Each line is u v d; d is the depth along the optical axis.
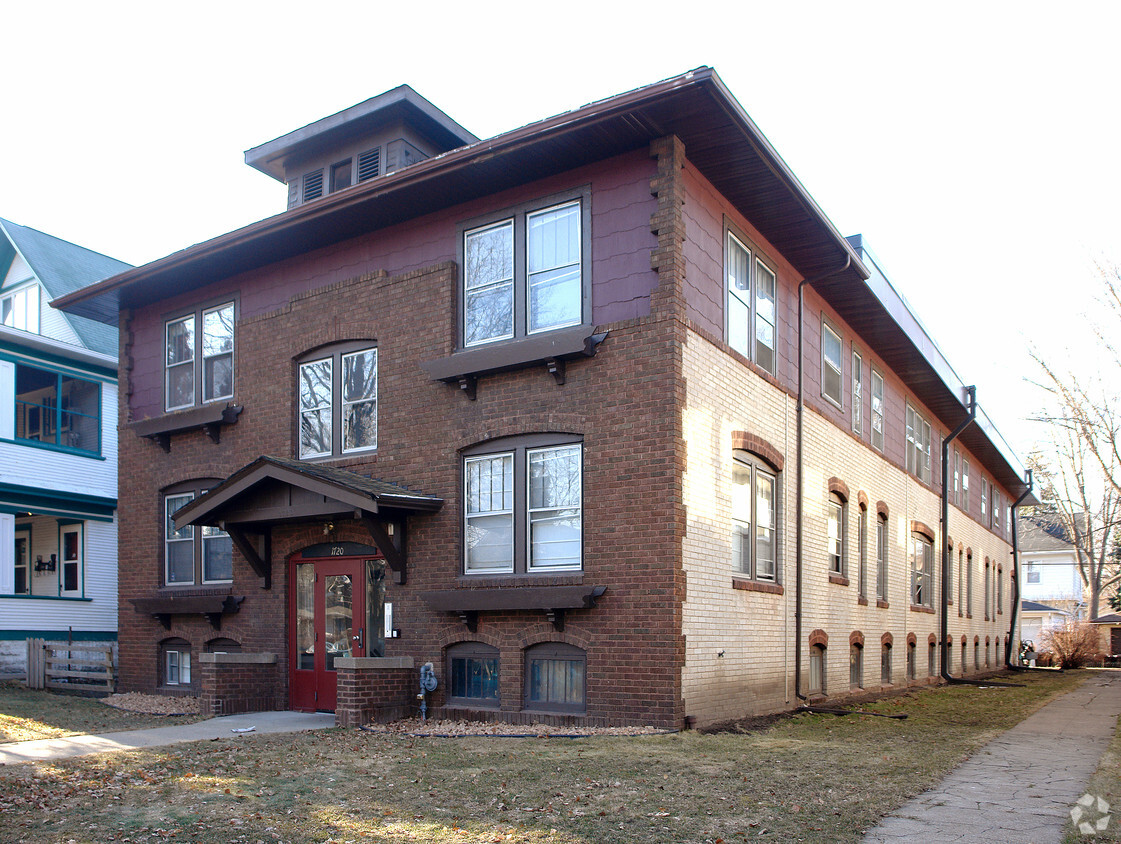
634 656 11.34
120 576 17.69
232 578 15.87
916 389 24.25
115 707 14.87
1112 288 26.77
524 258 13.07
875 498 20.28
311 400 15.32
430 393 13.62
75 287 24.94
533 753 9.73
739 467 13.66
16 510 20.75
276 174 18.89
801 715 13.74
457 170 12.77
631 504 11.59
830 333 18.20
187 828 6.97
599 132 11.77
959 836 6.60
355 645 14.04
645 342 11.75
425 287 13.93
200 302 17.22
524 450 12.68
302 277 15.66
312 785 8.30
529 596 11.91
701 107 11.17
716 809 7.32
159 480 17.28
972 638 30.12
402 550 13.50
